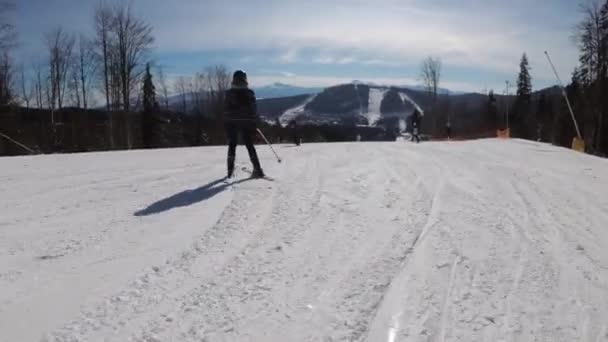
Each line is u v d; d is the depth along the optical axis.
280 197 6.53
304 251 4.43
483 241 4.73
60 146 43.50
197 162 10.79
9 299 3.42
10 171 9.48
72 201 6.51
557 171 9.77
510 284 3.75
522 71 67.50
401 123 126.81
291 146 16.91
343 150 13.73
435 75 63.59
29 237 4.87
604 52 36.44
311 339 2.94
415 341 2.94
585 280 3.85
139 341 2.90
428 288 3.65
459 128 75.50
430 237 4.81
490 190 7.23
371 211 5.80
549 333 3.04
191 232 5.00
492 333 3.03
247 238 4.81
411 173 8.63
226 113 8.06
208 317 3.20
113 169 9.66
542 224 5.41
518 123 67.75
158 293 3.54
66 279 3.78
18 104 40.25
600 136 38.25
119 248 4.52
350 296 3.51
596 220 5.68
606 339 2.97
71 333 2.97
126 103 39.75
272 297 3.49
